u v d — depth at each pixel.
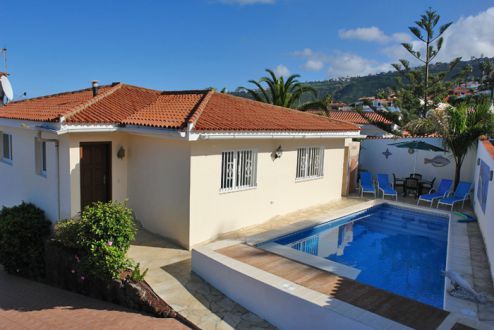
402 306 7.06
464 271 9.79
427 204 17.89
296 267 8.97
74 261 10.12
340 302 7.11
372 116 38.03
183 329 7.45
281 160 14.61
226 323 7.62
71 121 11.16
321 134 15.51
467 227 14.05
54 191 12.60
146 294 8.53
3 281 12.06
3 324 8.36
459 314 6.82
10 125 14.41
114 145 12.89
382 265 11.20
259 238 11.64
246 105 16.19
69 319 8.30
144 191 12.79
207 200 11.69
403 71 37.06
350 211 16.03
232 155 12.53
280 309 7.54
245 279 8.23
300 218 14.84
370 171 22.81
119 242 9.58
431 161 20.52
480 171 15.12
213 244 10.43
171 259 10.60
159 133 11.05
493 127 17.36
